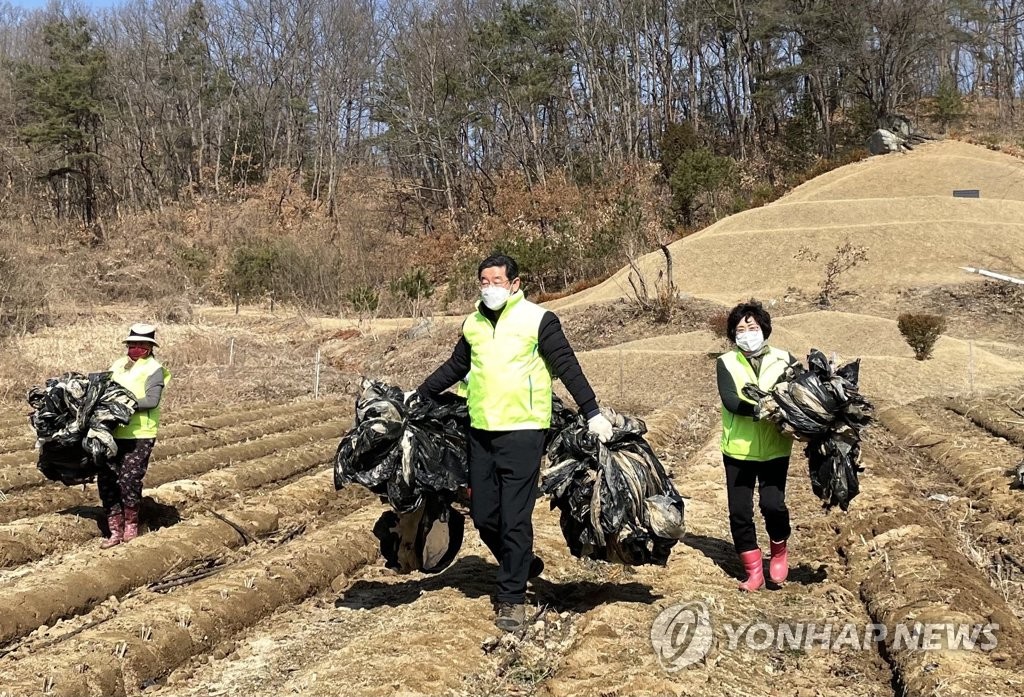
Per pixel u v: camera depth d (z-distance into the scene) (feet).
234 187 227.61
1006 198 136.05
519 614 17.57
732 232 121.29
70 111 195.42
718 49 220.84
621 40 201.57
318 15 234.38
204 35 236.02
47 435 23.89
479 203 195.11
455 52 200.44
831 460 18.62
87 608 20.74
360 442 17.76
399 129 211.00
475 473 17.67
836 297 100.01
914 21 171.53
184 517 29.30
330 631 18.89
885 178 146.20
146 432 24.89
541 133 216.13
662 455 37.91
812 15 178.91
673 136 173.88
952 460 36.29
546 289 143.74
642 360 73.36
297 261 146.00
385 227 210.38
